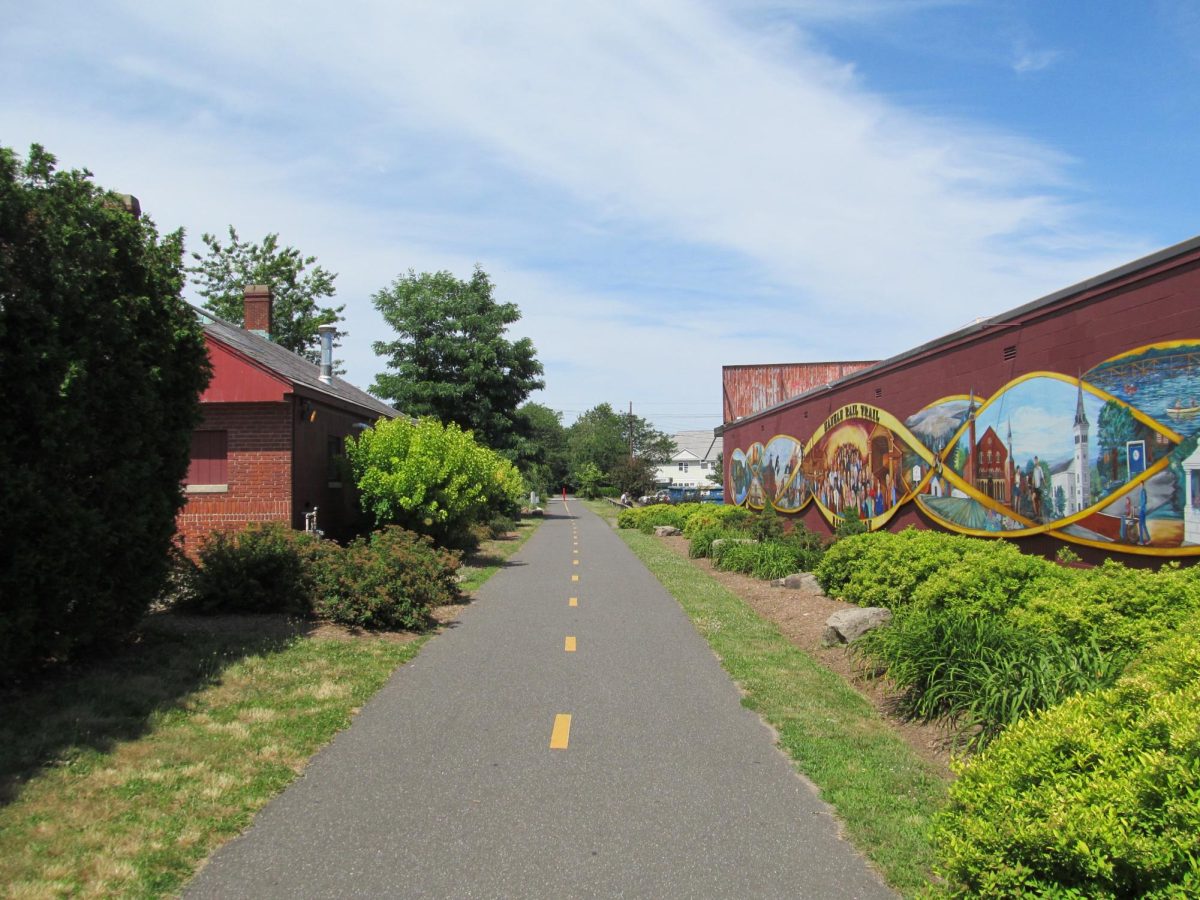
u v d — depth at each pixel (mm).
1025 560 8555
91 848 4223
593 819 4781
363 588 10164
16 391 6082
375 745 6055
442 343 40125
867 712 6883
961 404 12562
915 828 4602
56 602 6383
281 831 4574
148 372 7359
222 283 51688
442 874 4102
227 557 10148
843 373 37500
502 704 7164
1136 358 8672
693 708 7059
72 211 6609
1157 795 2916
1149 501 8484
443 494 17078
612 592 14047
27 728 5715
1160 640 5805
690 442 107500
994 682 5887
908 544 10562
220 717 6434
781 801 5059
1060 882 2988
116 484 7004
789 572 14820
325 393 17844
